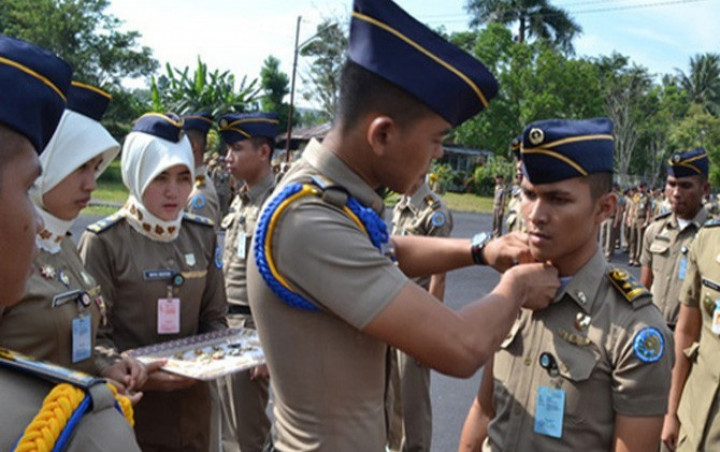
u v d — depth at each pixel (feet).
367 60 4.22
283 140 128.47
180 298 9.32
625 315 6.18
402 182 4.55
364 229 4.44
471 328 4.47
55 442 2.42
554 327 6.46
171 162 8.88
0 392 2.58
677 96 176.14
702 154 14.93
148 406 8.94
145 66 122.31
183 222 9.73
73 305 7.06
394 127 4.28
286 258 4.33
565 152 5.89
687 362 9.36
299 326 4.49
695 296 9.29
